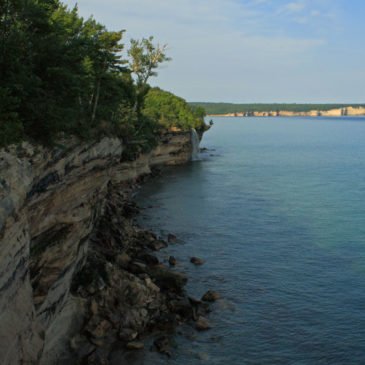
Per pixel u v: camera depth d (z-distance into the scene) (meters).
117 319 25.58
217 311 28.55
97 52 36.97
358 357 23.80
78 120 25.61
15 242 16.67
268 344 24.89
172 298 29.27
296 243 42.44
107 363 22.33
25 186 17.48
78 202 25.86
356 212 54.84
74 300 25.77
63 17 32.53
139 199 62.88
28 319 17.91
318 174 89.12
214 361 23.16
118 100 40.44
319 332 26.19
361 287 32.34
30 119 19.89
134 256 37.41
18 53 20.98
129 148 56.56
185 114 113.75
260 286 32.50
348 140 197.25
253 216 53.00
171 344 24.44
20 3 21.72
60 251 23.02
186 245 41.81
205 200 62.44
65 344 23.30
